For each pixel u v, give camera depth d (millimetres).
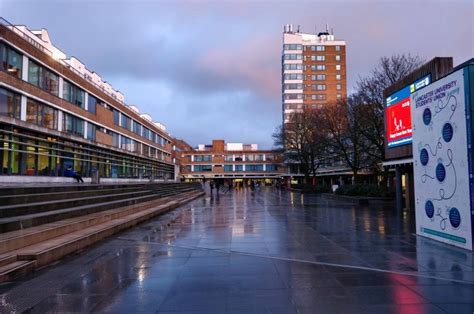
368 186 30594
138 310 5457
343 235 12391
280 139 78125
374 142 29781
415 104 12125
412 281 6777
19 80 30875
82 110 43875
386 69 28484
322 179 101062
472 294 6012
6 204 11969
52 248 8656
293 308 5469
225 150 123625
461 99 9453
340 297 5930
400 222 15859
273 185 110750
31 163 32500
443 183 10508
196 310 5434
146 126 73625
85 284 6812
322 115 48406
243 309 5453
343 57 120500
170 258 9008
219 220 17422
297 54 119938
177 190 42375
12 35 29828
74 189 17797
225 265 8188
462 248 9664
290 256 9086
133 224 15398
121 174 57594
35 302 5840
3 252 7973
